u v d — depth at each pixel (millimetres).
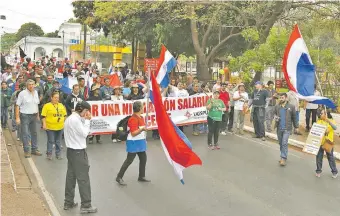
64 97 13305
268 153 12703
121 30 32719
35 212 7230
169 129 7777
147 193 8641
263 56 19875
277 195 8789
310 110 16281
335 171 10367
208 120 12992
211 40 31078
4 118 14891
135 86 14312
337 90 20750
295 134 15641
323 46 32688
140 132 8992
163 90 15172
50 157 11047
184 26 31047
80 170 7426
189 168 10672
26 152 11188
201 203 8117
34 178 9438
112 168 10461
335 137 15922
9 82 16219
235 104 15523
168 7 25875
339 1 22656
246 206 8031
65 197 7648
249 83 22344
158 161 11312
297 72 11414
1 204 7352
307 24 24547
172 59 12141
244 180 9781
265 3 23375
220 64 39344
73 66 30641
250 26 25062
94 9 33250
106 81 14734
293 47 11406
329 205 8312
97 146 13000
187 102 15312
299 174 10539
